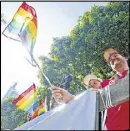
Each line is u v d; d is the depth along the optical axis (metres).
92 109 2.95
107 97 3.88
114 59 8.70
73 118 2.82
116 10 9.09
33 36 8.66
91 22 9.52
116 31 8.92
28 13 8.56
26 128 3.10
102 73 8.86
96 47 9.20
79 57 9.59
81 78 9.34
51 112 3.48
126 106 3.53
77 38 9.77
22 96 9.83
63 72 9.85
